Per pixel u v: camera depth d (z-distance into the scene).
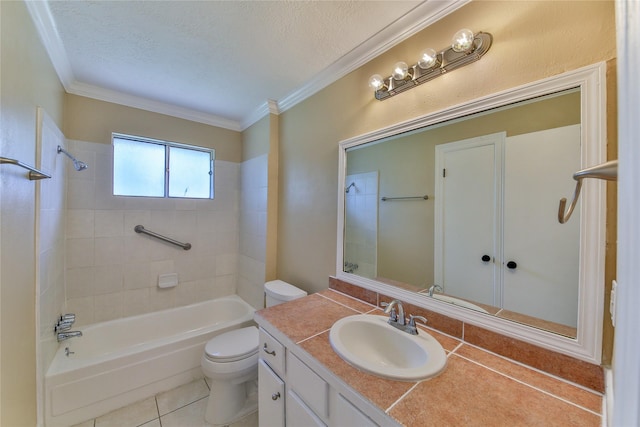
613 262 0.74
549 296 0.87
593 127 0.77
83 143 2.00
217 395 1.60
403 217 1.33
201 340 1.97
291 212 2.13
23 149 1.06
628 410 0.28
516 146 0.95
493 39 0.98
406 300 1.26
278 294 1.87
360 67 1.53
